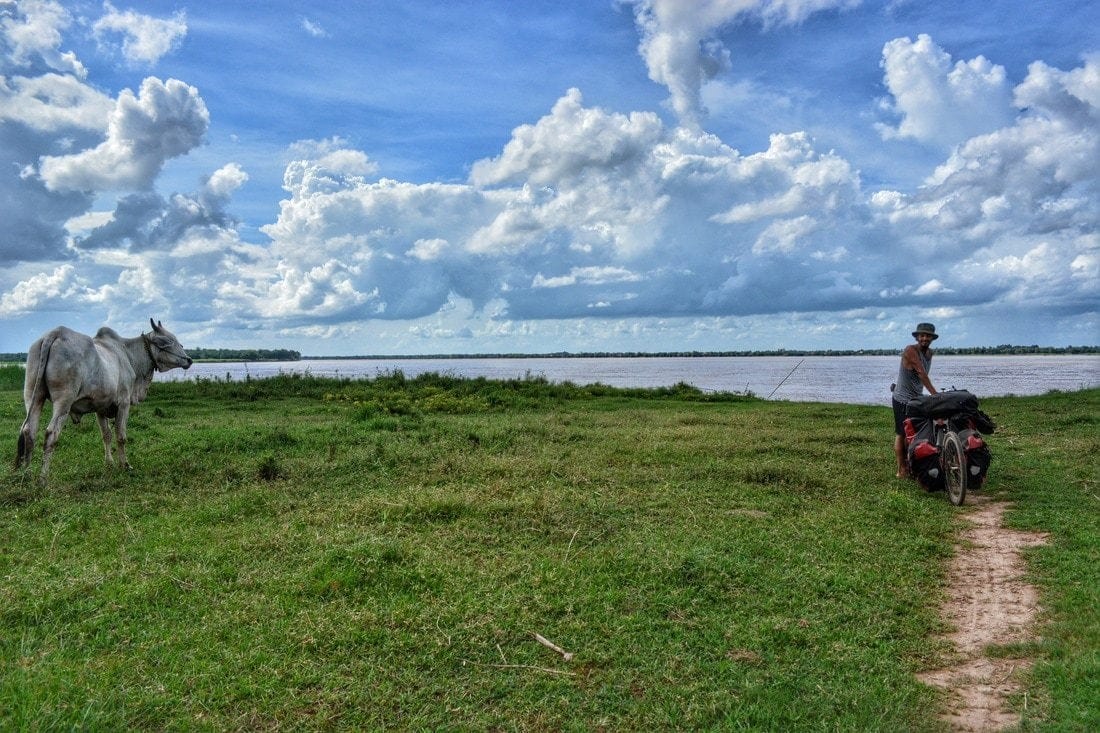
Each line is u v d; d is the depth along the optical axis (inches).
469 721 145.9
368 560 223.3
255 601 198.5
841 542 260.1
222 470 367.2
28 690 146.0
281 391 852.6
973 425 339.3
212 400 773.9
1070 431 528.1
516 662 169.5
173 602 198.8
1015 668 170.4
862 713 148.4
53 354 347.3
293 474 359.9
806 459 426.9
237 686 155.1
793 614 198.1
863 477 377.7
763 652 175.9
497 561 233.6
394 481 351.6
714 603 204.2
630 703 152.9
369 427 540.1
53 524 270.5
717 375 2544.3
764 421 617.0
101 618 185.3
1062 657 170.9
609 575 219.6
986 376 2146.9
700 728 144.6
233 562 231.1
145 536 259.3
